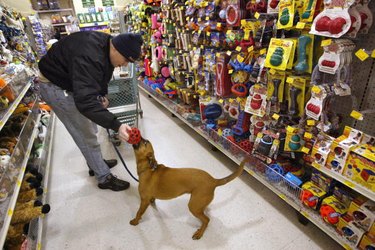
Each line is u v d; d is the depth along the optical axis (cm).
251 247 166
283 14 155
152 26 404
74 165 273
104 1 776
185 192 168
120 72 286
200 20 261
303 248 163
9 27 338
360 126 162
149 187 172
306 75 166
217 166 258
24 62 348
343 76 138
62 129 370
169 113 411
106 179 226
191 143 307
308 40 151
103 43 159
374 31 141
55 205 212
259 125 205
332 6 126
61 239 179
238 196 212
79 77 146
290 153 192
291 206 195
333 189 159
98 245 173
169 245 171
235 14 205
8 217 126
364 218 134
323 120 147
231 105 240
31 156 238
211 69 253
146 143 173
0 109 173
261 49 186
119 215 199
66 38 169
